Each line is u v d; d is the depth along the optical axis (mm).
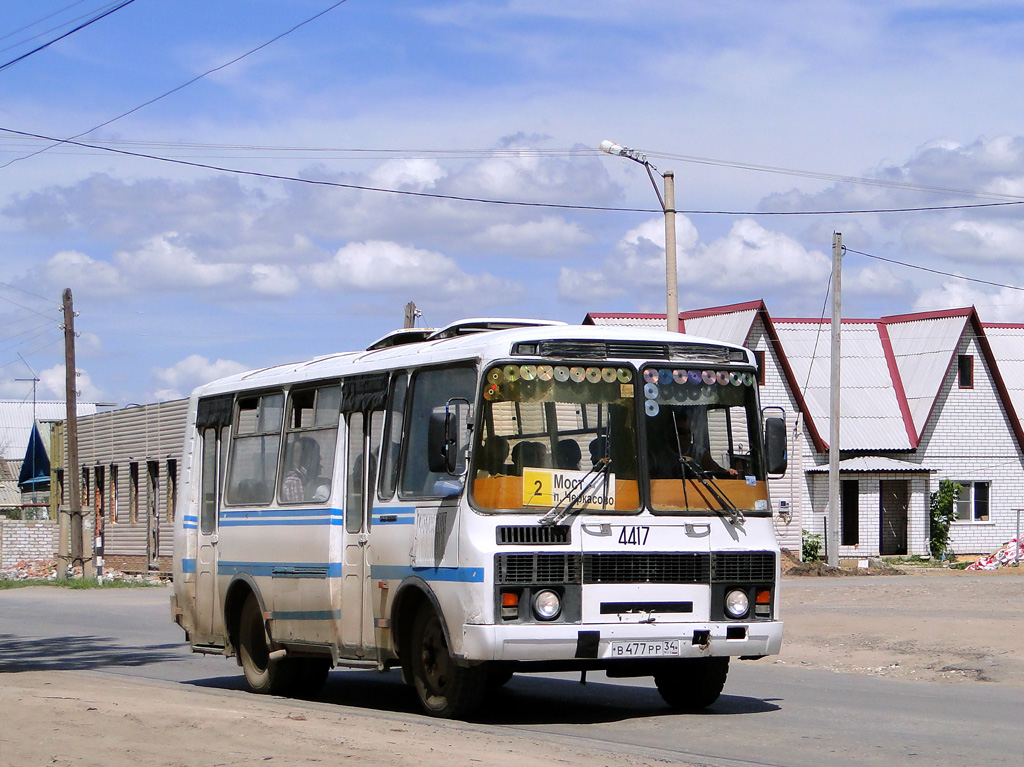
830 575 38312
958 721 11977
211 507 15828
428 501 11727
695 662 12508
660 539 11445
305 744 9453
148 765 8648
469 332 13047
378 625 12406
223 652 15367
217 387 16016
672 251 23516
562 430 11391
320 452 13648
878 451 48188
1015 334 55625
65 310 45656
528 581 10992
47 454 68250
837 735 11062
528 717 12172
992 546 49312
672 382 11828
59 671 17531
